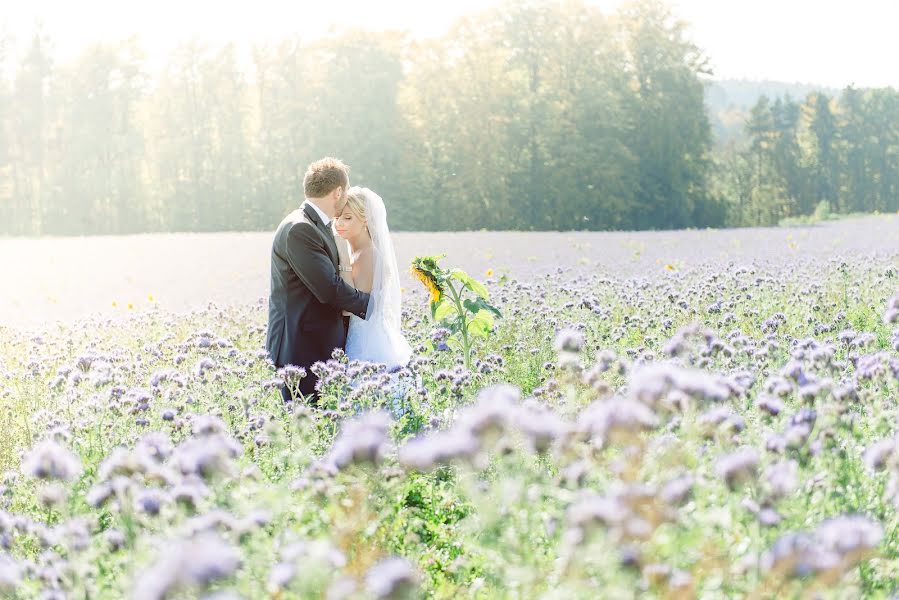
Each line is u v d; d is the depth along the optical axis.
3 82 77.25
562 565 2.78
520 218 67.44
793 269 12.63
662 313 8.70
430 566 3.84
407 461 2.92
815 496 3.20
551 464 3.72
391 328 6.78
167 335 9.02
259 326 9.68
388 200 68.69
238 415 5.32
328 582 2.50
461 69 68.75
